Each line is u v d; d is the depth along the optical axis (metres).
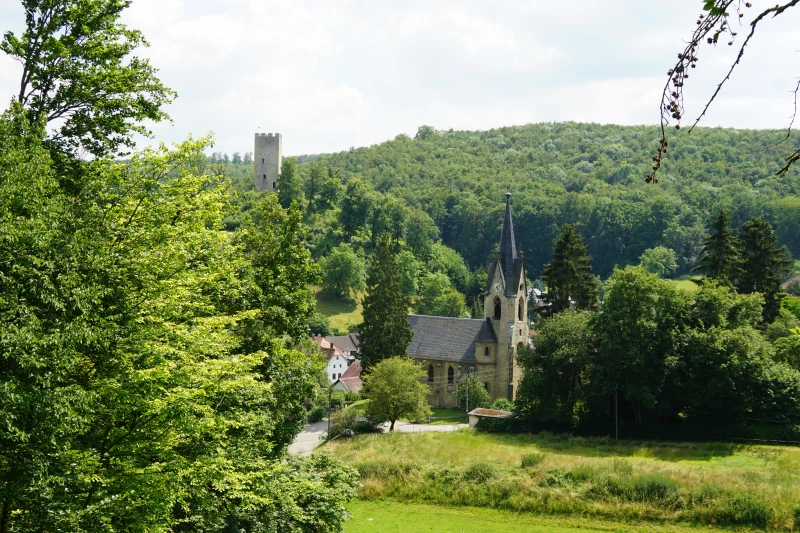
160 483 17.88
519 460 55.34
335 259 158.38
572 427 73.06
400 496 51.16
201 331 21.67
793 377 65.25
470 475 51.88
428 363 96.75
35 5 23.36
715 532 43.47
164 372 18.11
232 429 26.78
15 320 15.36
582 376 75.19
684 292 71.62
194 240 23.62
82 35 24.08
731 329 69.12
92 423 18.14
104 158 24.30
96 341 16.94
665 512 45.69
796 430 63.84
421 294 157.88
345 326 145.38
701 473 49.84
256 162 197.12
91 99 24.06
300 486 28.25
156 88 25.73
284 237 36.34
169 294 21.28
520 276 93.69
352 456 58.41
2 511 16.05
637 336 67.75
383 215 182.00
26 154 17.45
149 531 17.59
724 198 176.88
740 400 66.31
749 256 82.31
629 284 68.50
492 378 93.31
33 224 15.77
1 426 14.19
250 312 24.61
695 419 69.44
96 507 16.22
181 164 24.97
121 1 24.83
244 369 22.80
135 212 22.06
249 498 23.11
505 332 92.81
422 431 73.50
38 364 14.64
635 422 71.38
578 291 88.19
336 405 86.75
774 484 46.88
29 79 23.05
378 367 73.94
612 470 50.91
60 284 16.23
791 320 77.19
